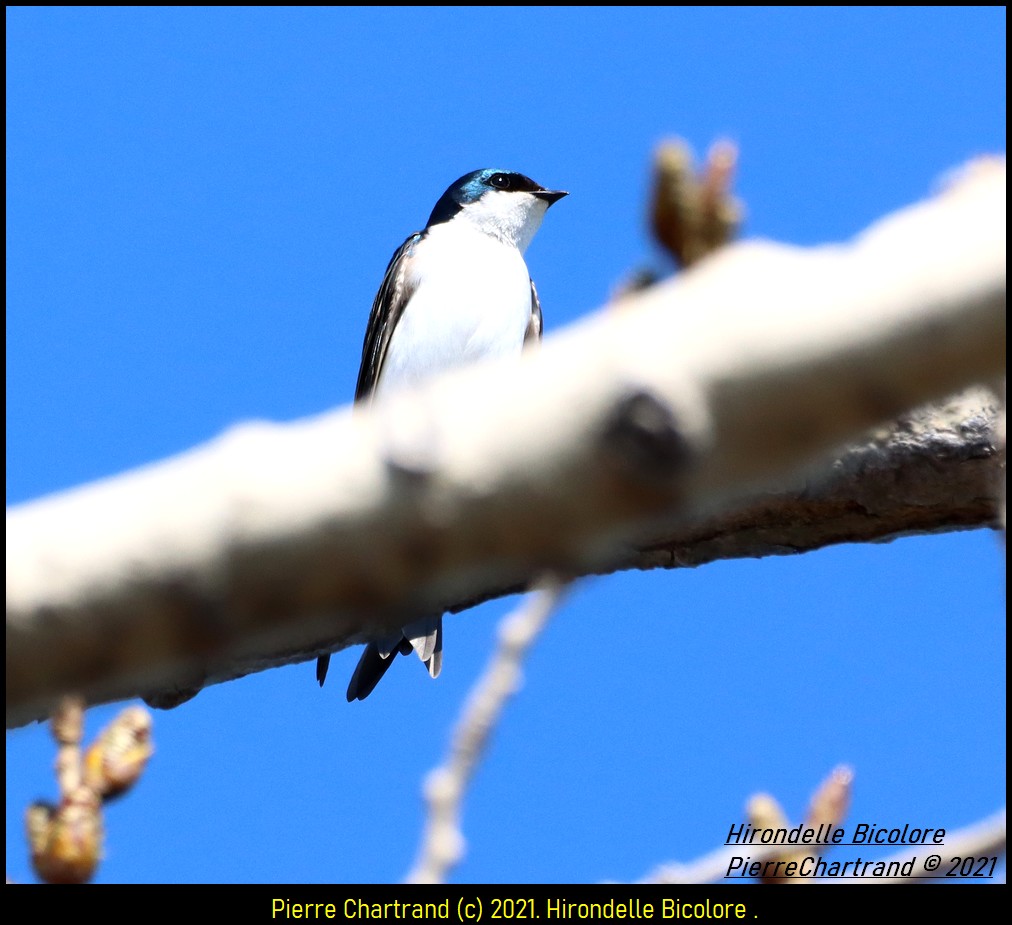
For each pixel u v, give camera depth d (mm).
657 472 2516
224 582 2656
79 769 4730
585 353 2598
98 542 2660
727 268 2578
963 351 2445
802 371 2475
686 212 3176
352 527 2629
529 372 2625
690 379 2504
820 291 2494
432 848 4602
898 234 2525
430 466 2590
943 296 2432
